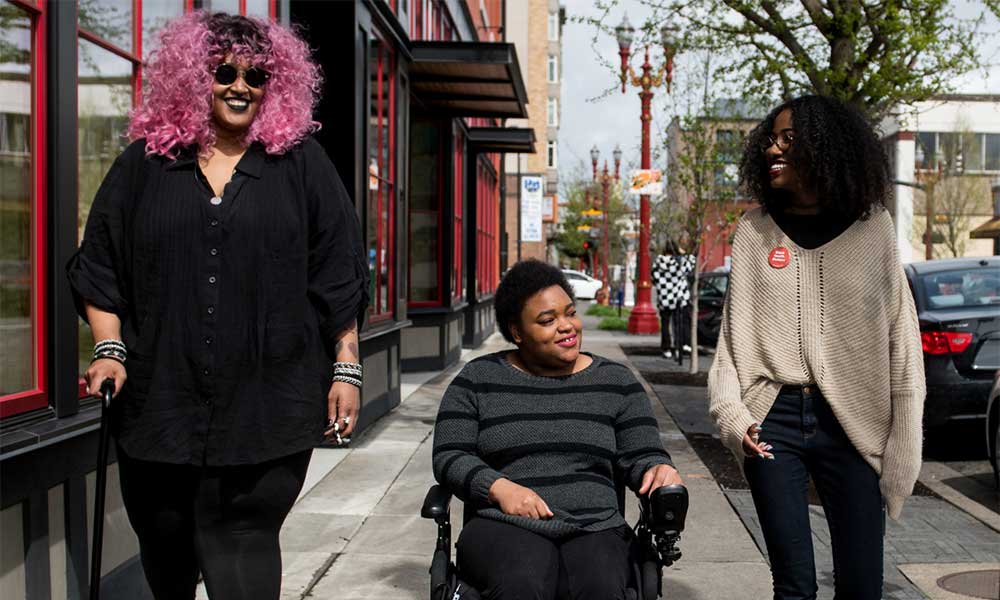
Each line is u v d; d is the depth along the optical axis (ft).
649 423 10.26
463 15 61.36
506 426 10.05
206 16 9.25
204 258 8.77
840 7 28.12
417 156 47.67
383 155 32.60
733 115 44.01
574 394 10.22
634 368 47.44
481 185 65.51
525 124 172.76
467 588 9.37
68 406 11.61
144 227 8.79
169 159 8.96
